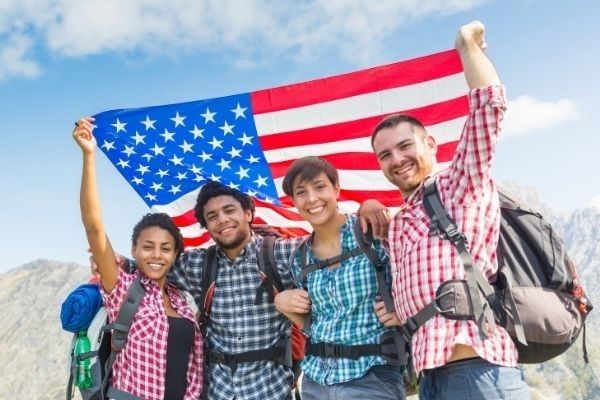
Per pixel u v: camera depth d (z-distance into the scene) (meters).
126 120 2.54
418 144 1.65
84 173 1.86
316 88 2.48
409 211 1.58
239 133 2.54
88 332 1.92
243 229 2.02
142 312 1.87
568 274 1.49
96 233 1.86
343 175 2.53
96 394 1.83
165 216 2.03
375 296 1.70
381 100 2.43
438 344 1.39
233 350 1.93
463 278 1.43
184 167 2.59
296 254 1.88
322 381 1.66
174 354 1.89
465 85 2.33
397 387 1.67
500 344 1.40
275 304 1.82
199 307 2.01
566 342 1.46
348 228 1.79
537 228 1.51
